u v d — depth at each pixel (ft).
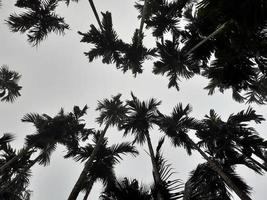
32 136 45.06
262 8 10.73
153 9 38.52
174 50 31.17
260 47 15.47
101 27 34.81
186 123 40.83
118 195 9.75
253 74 18.65
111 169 38.52
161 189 10.01
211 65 19.38
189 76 34.60
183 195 10.79
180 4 37.50
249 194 32.50
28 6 39.17
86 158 40.09
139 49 35.73
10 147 41.06
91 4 35.76
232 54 17.28
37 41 40.96
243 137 36.86
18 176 39.40
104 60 37.52
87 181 37.14
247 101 43.06
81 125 49.88
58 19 40.55
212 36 18.71
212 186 28.73
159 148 12.78
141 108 41.88
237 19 11.85
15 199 37.22
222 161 36.55
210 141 39.32
